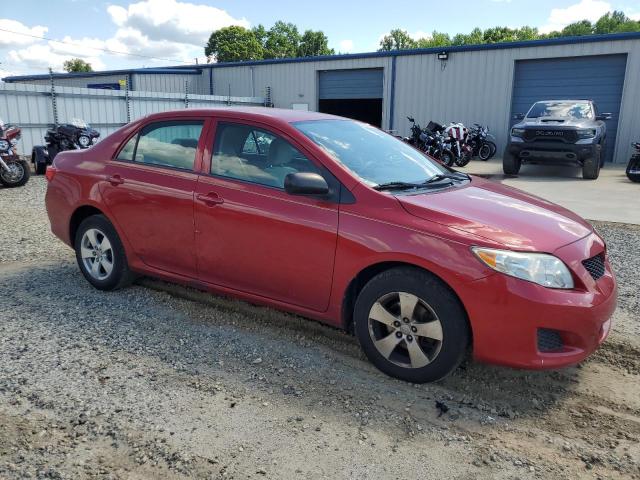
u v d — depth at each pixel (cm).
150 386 313
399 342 320
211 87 2748
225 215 372
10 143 1105
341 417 287
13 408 288
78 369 331
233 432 271
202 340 376
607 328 334
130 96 1859
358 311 332
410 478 241
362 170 353
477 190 373
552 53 1814
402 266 316
